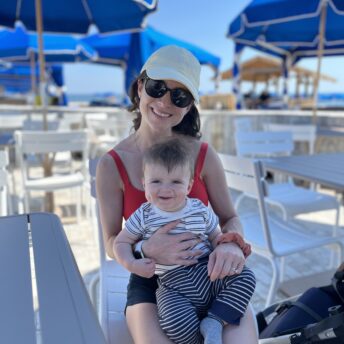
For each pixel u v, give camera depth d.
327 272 2.67
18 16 4.82
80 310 0.82
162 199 1.21
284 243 2.18
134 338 1.14
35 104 8.45
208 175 1.51
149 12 4.36
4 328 0.75
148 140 1.44
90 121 6.04
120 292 1.55
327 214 4.44
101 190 1.42
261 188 1.95
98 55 8.77
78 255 3.20
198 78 1.40
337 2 4.27
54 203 4.52
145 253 1.20
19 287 0.90
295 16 4.53
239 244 1.23
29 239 1.23
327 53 7.45
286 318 1.41
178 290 1.17
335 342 1.17
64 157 5.20
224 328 1.11
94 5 4.71
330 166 2.60
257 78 16.88
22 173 3.44
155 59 1.38
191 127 1.57
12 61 10.16
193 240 1.22
